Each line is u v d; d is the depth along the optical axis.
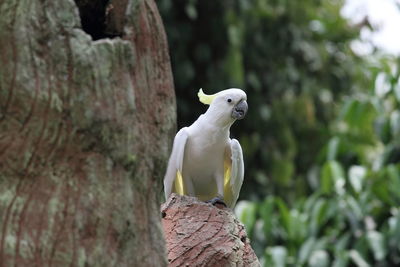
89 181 5.57
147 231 5.90
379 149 20.17
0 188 5.43
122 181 5.71
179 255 7.93
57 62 5.48
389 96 16.66
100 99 5.59
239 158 9.38
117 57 5.69
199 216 8.14
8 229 5.37
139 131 5.84
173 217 8.16
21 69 5.39
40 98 5.43
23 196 5.44
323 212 15.30
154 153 5.98
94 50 5.57
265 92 20.52
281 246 15.55
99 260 5.52
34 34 5.43
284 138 20.20
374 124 16.23
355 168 15.59
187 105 19.44
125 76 5.74
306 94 20.69
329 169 15.22
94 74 5.56
